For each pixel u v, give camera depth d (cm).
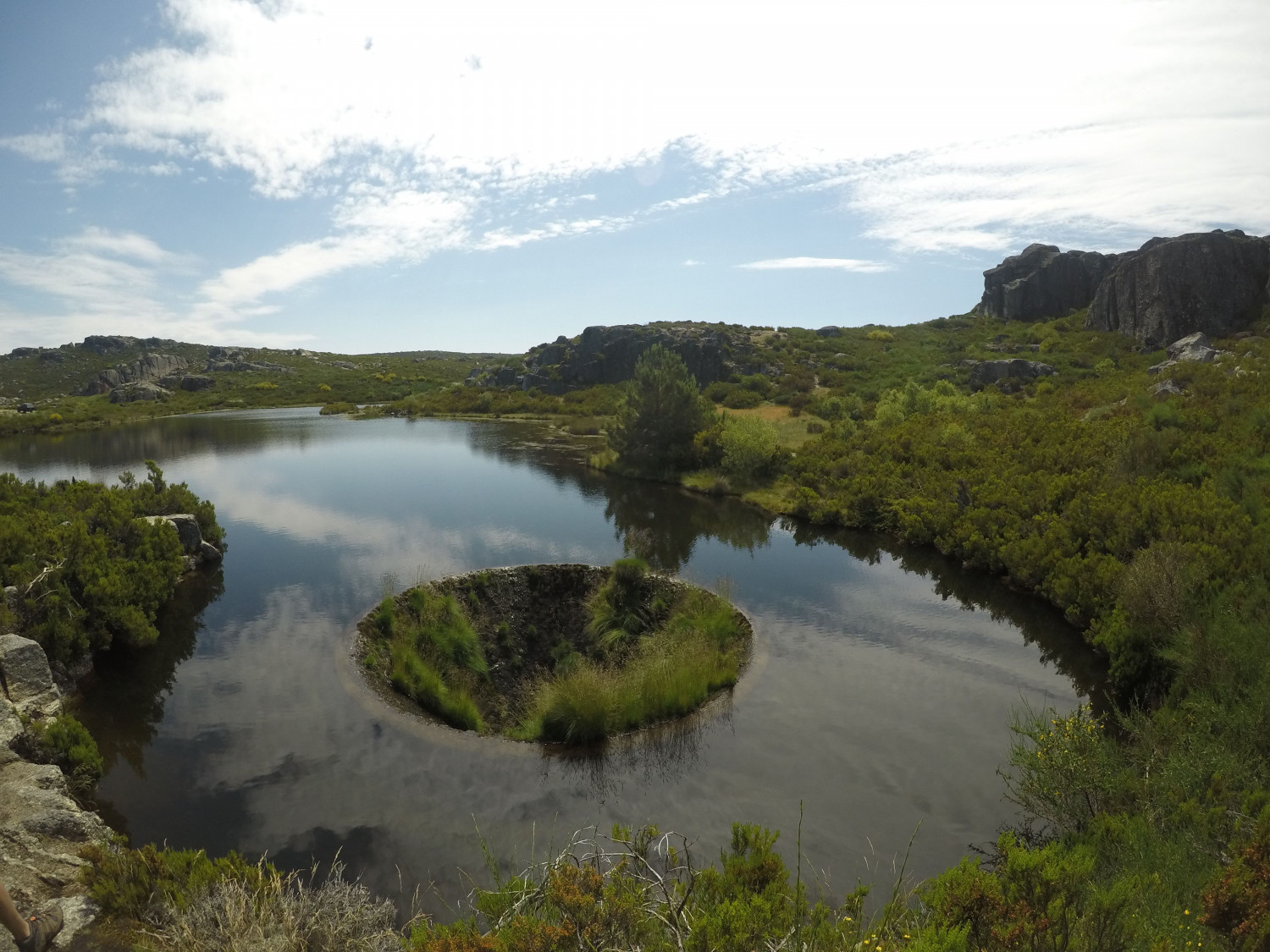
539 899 535
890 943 469
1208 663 977
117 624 1445
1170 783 726
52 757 942
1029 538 1855
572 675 1232
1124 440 2222
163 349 15188
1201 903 497
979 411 3769
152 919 530
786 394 5684
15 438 6116
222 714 1207
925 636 1530
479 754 1085
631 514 2791
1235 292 5303
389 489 3278
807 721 1174
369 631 1568
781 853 843
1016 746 873
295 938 481
